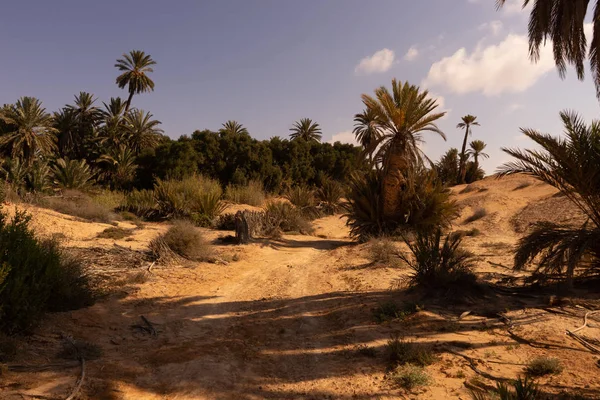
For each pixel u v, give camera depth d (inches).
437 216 714.2
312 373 182.4
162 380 169.0
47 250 289.7
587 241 281.3
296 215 938.7
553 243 305.6
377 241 598.2
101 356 189.2
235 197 1343.5
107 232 615.8
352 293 331.3
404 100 708.7
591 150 291.4
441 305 276.1
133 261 423.2
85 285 299.7
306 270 453.1
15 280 197.8
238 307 301.3
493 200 1000.2
